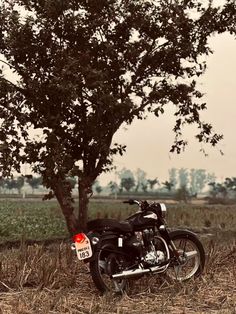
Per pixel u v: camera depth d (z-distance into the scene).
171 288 8.77
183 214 33.53
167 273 9.25
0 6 17.97
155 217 8.99
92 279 8.84
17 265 10.18
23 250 11.32
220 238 17.41
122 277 8.45
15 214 34.88
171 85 19.73
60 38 18.14
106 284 8.71
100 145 17.78
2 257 11.70
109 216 31.55
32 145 16.81
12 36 17.42
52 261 10.05
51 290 8.62
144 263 8.73
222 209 50.69
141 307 7.76
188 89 19.45
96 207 51.06
